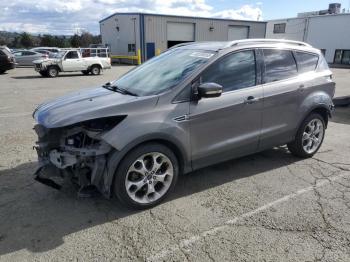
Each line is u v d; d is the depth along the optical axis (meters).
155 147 3.52
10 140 6.09
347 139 6.32
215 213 3.56
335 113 8.86
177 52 4.60
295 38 42.19
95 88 4.59
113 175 3.36
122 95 3.85
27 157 5.20
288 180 4.40
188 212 3.58
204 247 2.99
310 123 5.05
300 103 4.76
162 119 3.50
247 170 4.71
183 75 3.83
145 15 35.03
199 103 3.77
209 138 3.93
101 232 3.22
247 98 4.15
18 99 10.93
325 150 5.62
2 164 4.89
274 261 2.81
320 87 5.00
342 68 29.48
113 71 24.64
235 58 4.13
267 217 3.48
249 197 3.92
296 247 2.99
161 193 3.72
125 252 2.93
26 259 2.83
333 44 37.47
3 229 3.26
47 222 3.38
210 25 38.72
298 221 3.41
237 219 3.45
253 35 41.88
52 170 3.59
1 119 7.82
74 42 71.50
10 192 4.02
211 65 3.89
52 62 19.56
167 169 3.71
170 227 3.31
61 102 3.89
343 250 2.95
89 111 3.35
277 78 4.54
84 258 2.85
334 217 3.48
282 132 4.68
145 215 3.53
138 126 3.36
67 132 3.43
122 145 3.27
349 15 35.34
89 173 3.45
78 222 3.39
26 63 27.94
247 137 4.29
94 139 3.37
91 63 21.06
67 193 3.99
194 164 3.92
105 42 45.97
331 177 4.50
